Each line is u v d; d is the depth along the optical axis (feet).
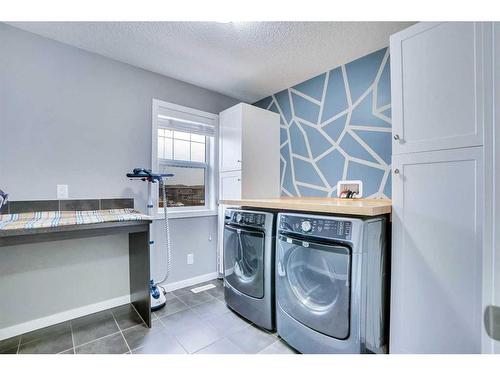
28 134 6.03
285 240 5.29
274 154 9.33
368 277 4.27
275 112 9.89
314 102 8.50
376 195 6.93
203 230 9.36
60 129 6.45
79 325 6.21
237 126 8.56
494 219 3.48
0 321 5.65
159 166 8.59
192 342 5.46
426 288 4.22
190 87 9.02
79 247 6.73
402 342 4.45
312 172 8.55
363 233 4.18
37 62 6.15
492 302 3.49
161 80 8.29
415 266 4.34
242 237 6.59
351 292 4.22
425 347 4.20
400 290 4.50
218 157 9.73
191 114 8.98
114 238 7.33
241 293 6.48
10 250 5.82
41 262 6.18
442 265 4.07
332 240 4.49
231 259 6.91
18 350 5.21
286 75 8.38
